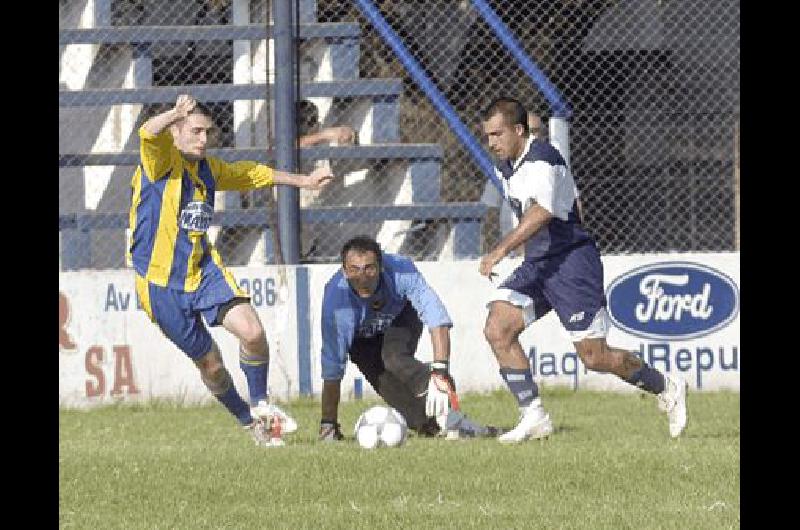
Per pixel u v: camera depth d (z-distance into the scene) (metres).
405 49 48.16
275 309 43.69
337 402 32.94
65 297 43.34
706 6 54.22
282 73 44.25
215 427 37.38
